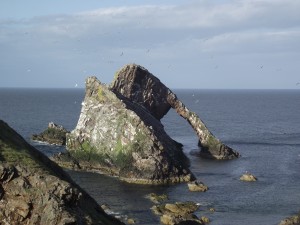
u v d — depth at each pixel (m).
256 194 68.88
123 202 63.56
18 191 30.12
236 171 87.75
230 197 66.94
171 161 80.62
